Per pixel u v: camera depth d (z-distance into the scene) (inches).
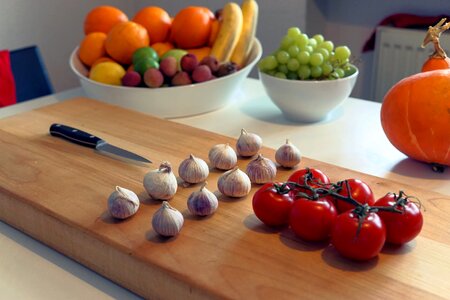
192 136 35.9
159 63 42.0
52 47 75.8
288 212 25.5
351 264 23.7
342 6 71.8
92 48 44.3
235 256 24.3
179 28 44.2
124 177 31.0
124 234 25.8
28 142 35.4
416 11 66.2
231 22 43.5
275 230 26.0
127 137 35.9
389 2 67.7
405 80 32.8
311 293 22.2
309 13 69.2
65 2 75.4
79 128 37.3
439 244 24.9
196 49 45.1
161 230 25.2
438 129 31.3
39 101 47.5
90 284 25.8
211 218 27.0
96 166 32.3
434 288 22.4
